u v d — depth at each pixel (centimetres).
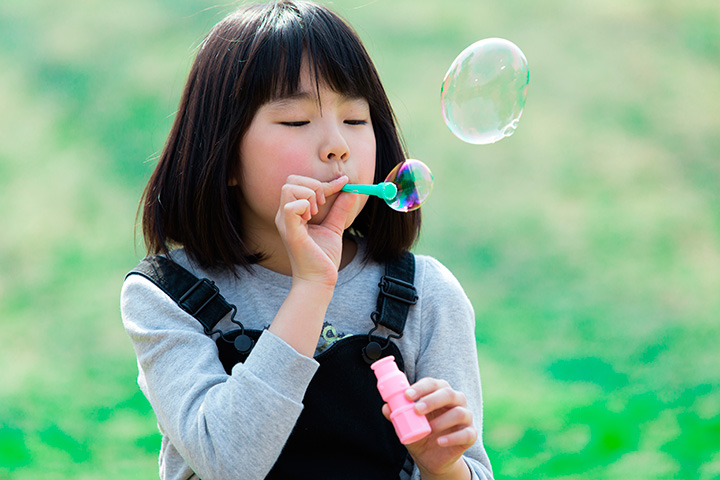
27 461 508
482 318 816
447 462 203
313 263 206
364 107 227
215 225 225
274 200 217
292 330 201
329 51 218
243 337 216
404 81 1272
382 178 246
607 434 546
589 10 1489
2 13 1395
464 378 229
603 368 690
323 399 215
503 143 1184
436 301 233
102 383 675
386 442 219
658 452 518
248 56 218
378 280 235
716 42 1404
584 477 489
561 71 1341
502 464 510
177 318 217
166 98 1219
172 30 1367
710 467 495
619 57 1373
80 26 1380
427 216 1027
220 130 222
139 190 1065
